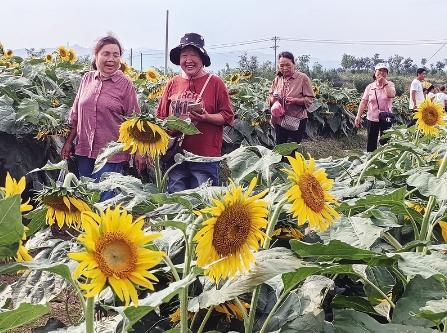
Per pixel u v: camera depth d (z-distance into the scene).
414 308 1.96
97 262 1.50
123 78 5.02
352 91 21.38
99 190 2.88
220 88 4.61
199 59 4.60
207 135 4.58
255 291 2.07
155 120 3.52
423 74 12.14
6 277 4.29
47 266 1.61
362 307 2.39
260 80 20.73
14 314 1.58
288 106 8.83
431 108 4.76
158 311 2.42
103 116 4.92
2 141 6.33
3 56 11.24
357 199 2.61
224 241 1.77
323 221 2.04
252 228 1.83
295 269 1.87
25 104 6.36
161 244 2.48
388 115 10.98
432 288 1.99
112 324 2.39
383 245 2.88
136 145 3.55
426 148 4.92
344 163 4.07
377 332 1.88
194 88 4.61
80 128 5.02
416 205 3.09
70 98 8.49
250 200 1.82
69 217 2.33
